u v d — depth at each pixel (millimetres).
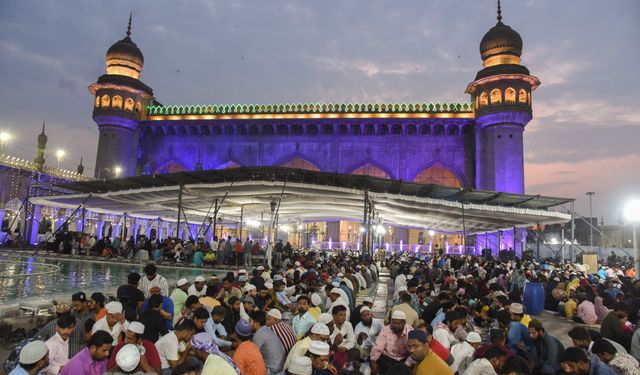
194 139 45812
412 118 42812
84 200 28484
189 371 4336
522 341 6941
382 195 24156
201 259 22016
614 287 13508
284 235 51312
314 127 44625
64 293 10703
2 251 27203
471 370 5242
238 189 24547
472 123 42656
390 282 23047
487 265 20406
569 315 12570
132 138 45031
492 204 26109
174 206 31453
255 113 44750
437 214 29781
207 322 6938
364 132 44062
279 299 10352
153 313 6539
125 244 25859
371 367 6438
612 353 5625
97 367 4785
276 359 6051
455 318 7422
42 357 4332
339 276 12992
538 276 16297
